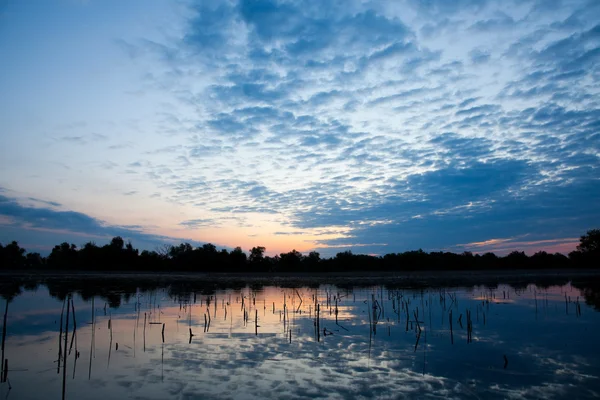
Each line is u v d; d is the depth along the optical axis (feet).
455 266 354.95
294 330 65.92
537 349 53.98
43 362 47.19
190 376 41.70
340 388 38.45
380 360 48.08
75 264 323.37
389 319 78.33
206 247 344.69
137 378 41.14
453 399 36.29
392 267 347.56
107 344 55.77
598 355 51.03
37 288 150.82
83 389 38.19
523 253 376.07
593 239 358.02
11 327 69.15
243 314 83.05
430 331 66.13
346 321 75.41
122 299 113.29
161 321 74.13
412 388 38.78
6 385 39.52
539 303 102.01
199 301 107.65
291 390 37.76
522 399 36.58
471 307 95.04
